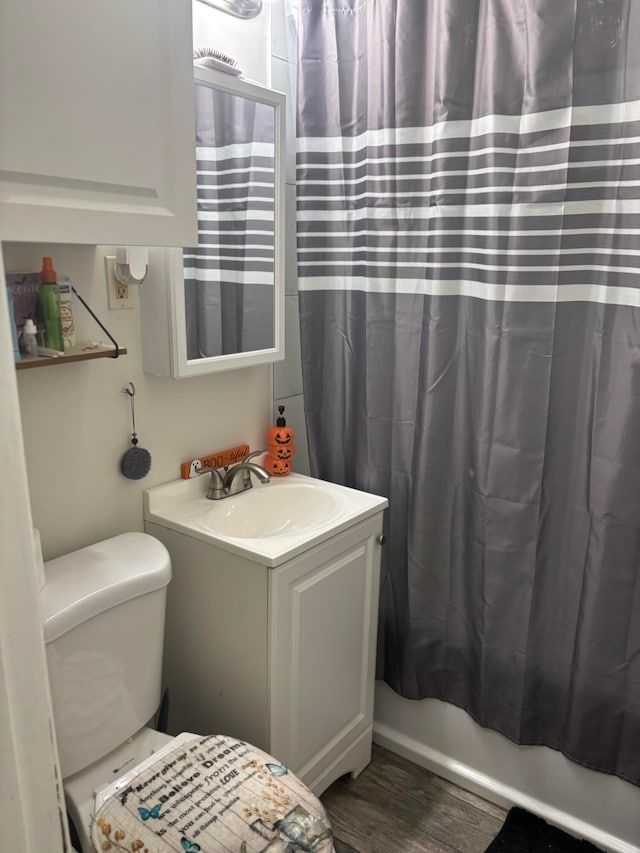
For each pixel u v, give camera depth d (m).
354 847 1.73
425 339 1.71
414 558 1.84
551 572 1.67
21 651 0.68
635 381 1.45
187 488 1.75
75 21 0.96
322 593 1.64
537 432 1.59
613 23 1.35
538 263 1.51
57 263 1.37
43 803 0.73
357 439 1.96
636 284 1.42
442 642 1.90
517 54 1.46
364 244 1.80
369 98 1.69
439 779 1.97
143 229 1.12
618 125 1.39
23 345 1.29
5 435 0.65
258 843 1.15
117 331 1.52
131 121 1.06
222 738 1.41
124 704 1.42
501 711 1.80
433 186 1.63
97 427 1.53
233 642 1.58
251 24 1.70
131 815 1.20
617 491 1.50
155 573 1.41
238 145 1.60
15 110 0.91
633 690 1.60
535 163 1.48
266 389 1.97
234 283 1.66
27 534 0.68
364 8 1.67
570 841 1.75
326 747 1.81
